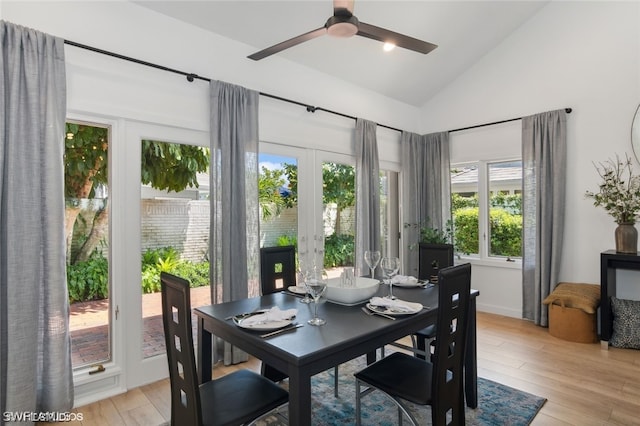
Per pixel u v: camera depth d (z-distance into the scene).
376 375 1.91
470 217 4.85
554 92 4.03
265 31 3.22
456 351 1.81
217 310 2.02
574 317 3.50
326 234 4.05
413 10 3.47
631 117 3.57
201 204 3.08
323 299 2.22
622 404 2.38
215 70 3.10
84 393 2.45
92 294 2.57
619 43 3.64
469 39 4.16
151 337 2.80
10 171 2.04
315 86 3.90
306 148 3.82
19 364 2.04
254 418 1.58
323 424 2.21
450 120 4.91
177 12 2.83
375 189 4.35
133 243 2.68
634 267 3.24
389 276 2.23
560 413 2.28
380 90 4.59
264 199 3.50
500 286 4.50
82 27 2.42
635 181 3.52
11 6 2.16
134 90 2.64
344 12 2.00
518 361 3.07
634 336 3.28
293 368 1.38
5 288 2.04
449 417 2.21
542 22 4.10
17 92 2.07
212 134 2.94
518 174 4.42
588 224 3.82
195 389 1.46
